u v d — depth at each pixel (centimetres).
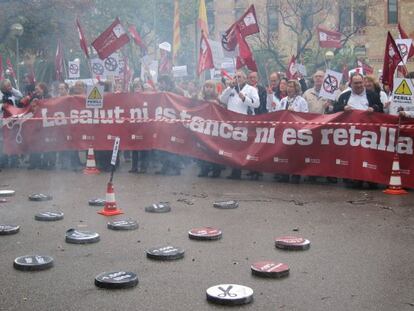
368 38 4109
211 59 1203
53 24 3016
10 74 2052
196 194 868
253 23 1116
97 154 1160
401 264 515
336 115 948
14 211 745
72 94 1245
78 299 432
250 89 1054
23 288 456
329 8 3519
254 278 479
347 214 722
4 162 1197
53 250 564
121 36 1226
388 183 898
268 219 696
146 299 431
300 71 1634
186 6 3316
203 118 1055
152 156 1152
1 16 2875
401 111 884
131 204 790
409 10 4059
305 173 976
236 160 1025
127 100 1118
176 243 589
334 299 430
